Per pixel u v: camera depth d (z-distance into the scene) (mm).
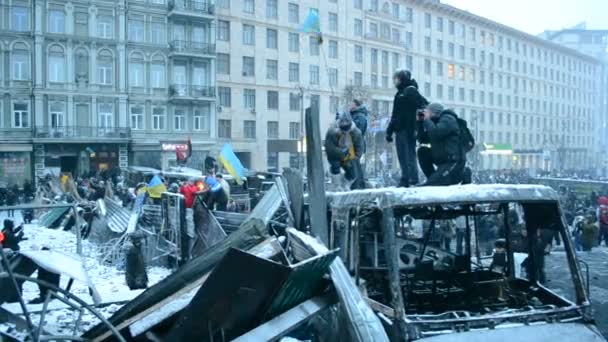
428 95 64688
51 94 37812
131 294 8617
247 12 48406
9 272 4156
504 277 5703
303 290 4742
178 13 41656
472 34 71188
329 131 7895
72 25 38375
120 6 39938
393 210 4637
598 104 101875
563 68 90062
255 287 4301
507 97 77250
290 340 5969
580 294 4539
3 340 4430
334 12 54375
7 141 36281
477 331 4184
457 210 5699
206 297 4289
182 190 13859
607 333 8148
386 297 5168
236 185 19312
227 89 47281
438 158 5734
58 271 5230
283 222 8500
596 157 100750
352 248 5094
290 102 51312
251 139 48656
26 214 22594
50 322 6367
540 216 5098
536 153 75438
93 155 39406
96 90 39406
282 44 50688
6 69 36500
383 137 42656
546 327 4262
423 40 64062
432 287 5539
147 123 41719
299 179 7414
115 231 14930
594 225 17234
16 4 36594
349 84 53125
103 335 4855
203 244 11648
